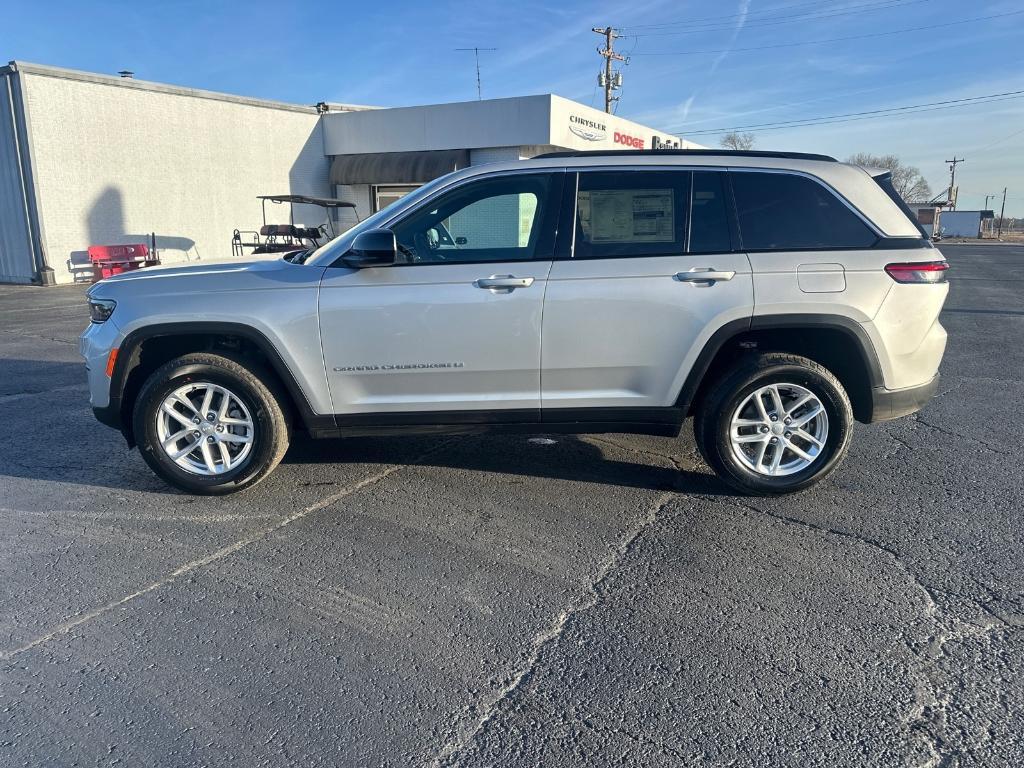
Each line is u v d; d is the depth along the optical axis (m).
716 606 3.23
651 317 4.14
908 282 4.17
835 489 4.57
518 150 23.53
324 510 4.27
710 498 4.44
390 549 3.78
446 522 4.11
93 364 4.30
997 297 16.20
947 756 2.35
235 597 3.32
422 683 2.72
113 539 3.91
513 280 4.11
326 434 4.38
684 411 4.30
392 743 2.42
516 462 5.08
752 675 2.76
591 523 4.09
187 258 22.66
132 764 2.32
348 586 3.42
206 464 4.40
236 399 4.31
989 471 4.88
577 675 2.76
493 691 2.68
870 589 3.37
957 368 8.34
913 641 2.96
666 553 3.73
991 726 2.48
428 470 4.93
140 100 20.83
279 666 2.82
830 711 2.56
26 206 18.77
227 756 2.36
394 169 24.89
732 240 4.18
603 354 4.20
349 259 4.14
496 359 4.20
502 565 3.61
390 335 4.17
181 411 4.45
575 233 4.21
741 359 4.26
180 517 4.19
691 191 4.22
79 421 6.18
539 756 2.36
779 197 4.23
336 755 2.37
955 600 3.27
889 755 2.35
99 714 2.55
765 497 4.43
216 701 2.62
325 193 26.83
